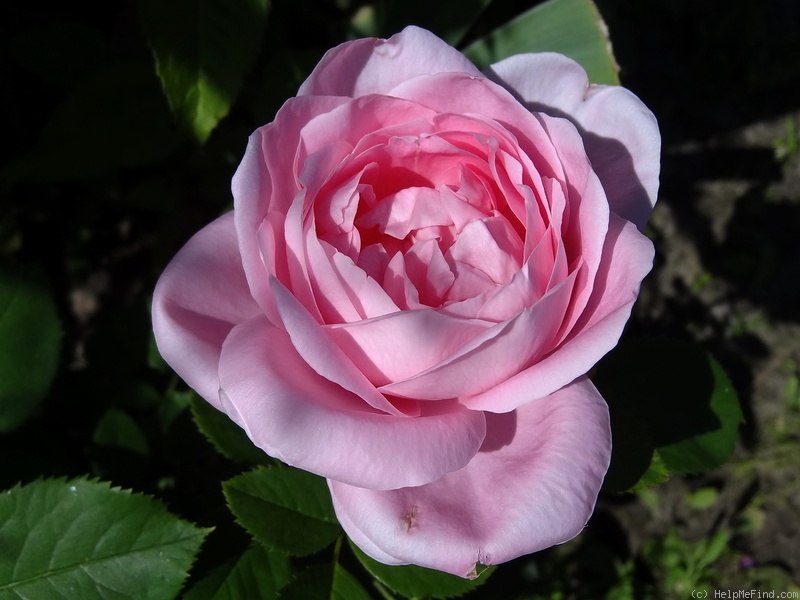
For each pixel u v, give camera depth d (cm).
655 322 45
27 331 22
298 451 15
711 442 22
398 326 15
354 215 17
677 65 47
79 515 19
